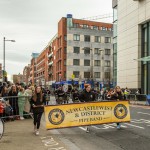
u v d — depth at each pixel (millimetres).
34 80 169125
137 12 43438
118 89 13398
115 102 12844
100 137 11141
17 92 17812
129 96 40688
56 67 95250
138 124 14562
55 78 96750
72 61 85250
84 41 86938
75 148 8922
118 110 12898
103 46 88625
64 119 12117
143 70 43031
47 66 117125
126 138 10781
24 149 8625
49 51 111188
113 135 11516
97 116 12547
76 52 85875
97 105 12547
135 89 43062
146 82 41812
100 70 87438
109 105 12742
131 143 9852
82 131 12688
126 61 46688
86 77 85750
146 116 18484
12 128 12898
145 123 14938
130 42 45531
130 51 45438
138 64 43188
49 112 11938
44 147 8961
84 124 12344
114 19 55375
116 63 54031
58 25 92938
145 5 41312
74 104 12242
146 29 42406
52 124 11977
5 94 17438
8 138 10508
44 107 11797
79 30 86500
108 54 88938
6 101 15891
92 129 13211
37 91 11586
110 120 12750
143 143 9812
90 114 12438
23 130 12344
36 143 9609
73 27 85938
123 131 12430
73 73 85062
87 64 86500
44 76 126688
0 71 42844
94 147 9297
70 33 85750
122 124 14578
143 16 41781
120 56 48938
